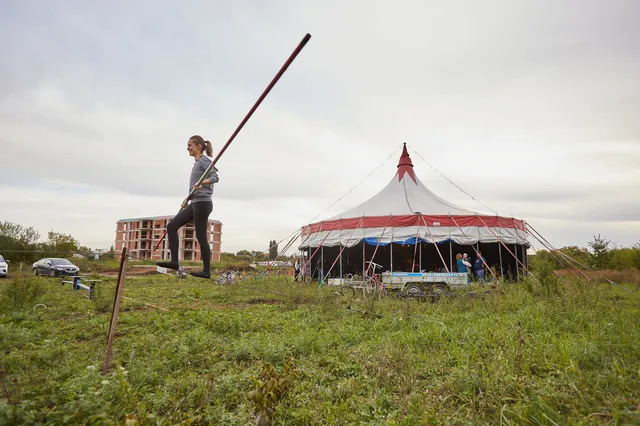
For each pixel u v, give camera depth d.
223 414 3.99
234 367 5.70
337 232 21.00
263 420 3.88
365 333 7.65
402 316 9.05
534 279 12.51
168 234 4.30
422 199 23.64
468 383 4.57
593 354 5.08
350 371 5.45
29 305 11.09
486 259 22.53
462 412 4.01
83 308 11.34
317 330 8.27
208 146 4.52
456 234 19.09
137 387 4.76
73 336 7.67
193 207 4.14
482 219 19.34
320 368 5.64
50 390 4.19
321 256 22.19
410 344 6.42
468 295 11.23
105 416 3.40
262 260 44.31
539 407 3.80
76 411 3.56
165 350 6.40
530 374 4.70
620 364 4.73
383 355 5.69
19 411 3.41
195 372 5.52
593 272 19.16
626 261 25.11
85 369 4.86
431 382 4.87
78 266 30.41
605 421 3.47
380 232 19.83
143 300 13.12
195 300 13.87
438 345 6.40
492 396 4.21
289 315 10.18
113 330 5.05
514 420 3.73
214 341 6.96
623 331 5.84
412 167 26.94
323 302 11.13
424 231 19.39
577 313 7.69
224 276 21.95
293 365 5.41
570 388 4.14
